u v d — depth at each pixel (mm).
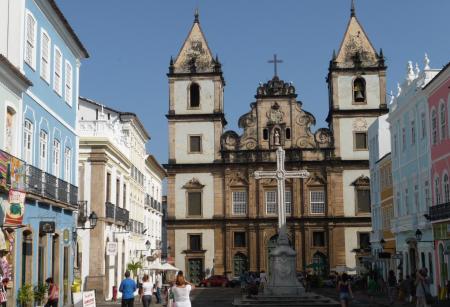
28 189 24609
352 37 67688
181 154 67062
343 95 66562
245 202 66250
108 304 36969
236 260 65562
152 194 69812
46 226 26688
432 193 37469
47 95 28312
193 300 41625
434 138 37125
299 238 65125
